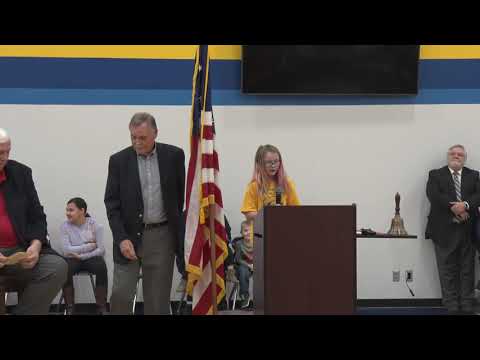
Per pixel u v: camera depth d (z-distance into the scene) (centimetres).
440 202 833
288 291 429
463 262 835
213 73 856
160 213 525
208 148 533
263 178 636
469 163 879
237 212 852
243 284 777
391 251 870
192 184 535
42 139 848
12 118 845
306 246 430
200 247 527
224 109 858
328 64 852
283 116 862
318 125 865
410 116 873
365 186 868
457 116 878
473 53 878
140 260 526
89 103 852
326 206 432
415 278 870
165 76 855
